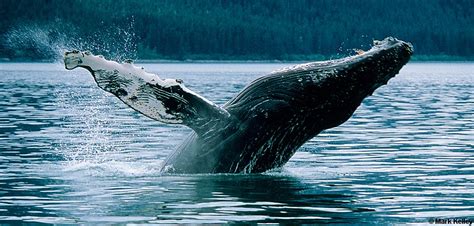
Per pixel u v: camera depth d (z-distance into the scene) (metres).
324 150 63.88
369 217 39.41
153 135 74.69
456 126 84.19
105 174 51.44
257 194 44.78
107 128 81.38
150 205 42.00
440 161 57.66
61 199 43.53
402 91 161.50
